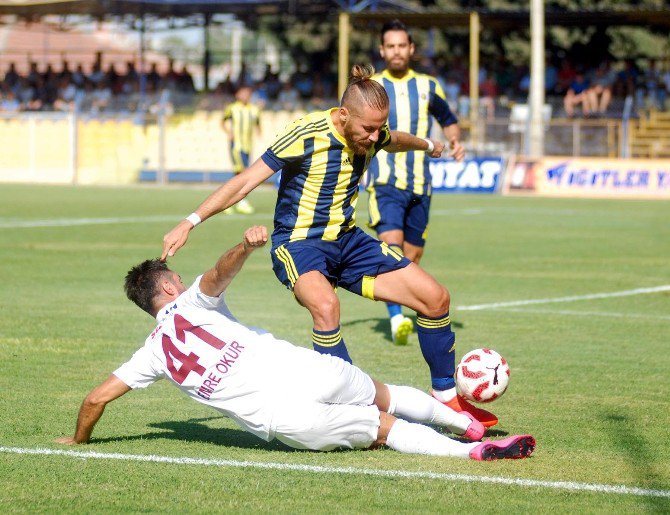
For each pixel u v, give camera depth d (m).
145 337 21.47
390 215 21.59
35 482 11.75
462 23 90.25
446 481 11.78
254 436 13.94
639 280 31.80
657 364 19.39
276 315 24.56
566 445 13.55
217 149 87.62
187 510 10.84
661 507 10.95
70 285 29.14
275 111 89.75
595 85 92.19
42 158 90.50
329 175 14.09
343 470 12.20
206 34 106.56
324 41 116.81
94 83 102.31
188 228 13.01
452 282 31.09
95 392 12.86
